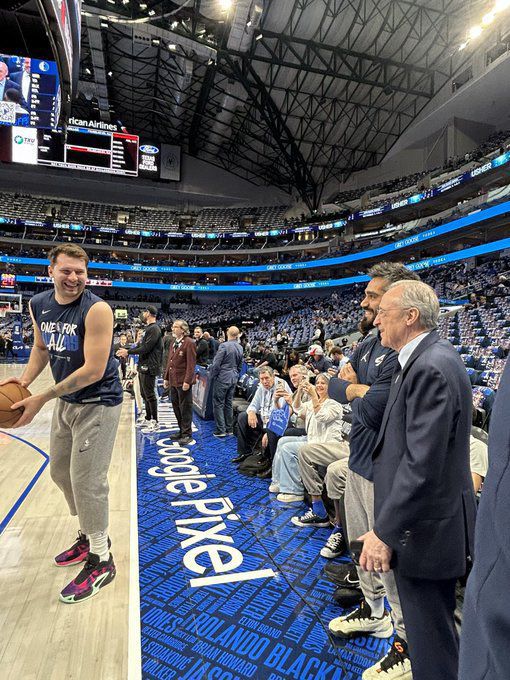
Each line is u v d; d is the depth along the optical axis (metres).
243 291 31.14
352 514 1.76
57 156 23.14
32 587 1.93
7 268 28.92
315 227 27.59
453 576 1.08
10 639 1.59
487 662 0.41
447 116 20.67
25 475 3.49
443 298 17.30
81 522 1.93
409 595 1.12
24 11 5.26
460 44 15.98
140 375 5.34
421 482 1.06
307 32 17.03
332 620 1.75
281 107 22.19
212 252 31.25
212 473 3.76
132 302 31.30
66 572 2.06
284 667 1.54
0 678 1.40
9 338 17.25
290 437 3.41
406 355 1.30
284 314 26.00
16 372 11.26
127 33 17.83
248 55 17.16
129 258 31.97
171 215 31.48
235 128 25.42
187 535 2.57
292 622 1.79
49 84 6.55
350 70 18.91
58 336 1.88
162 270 30.25
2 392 1.76
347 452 2.71
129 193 31.42
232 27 15.22
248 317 26.02
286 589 2.03
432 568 1.08
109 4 14.89
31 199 29.34
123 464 3.85
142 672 1.48
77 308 1.85
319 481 2.72
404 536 1.08
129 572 2.09
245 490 3.37
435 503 1.08
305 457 2.75
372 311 1.78
